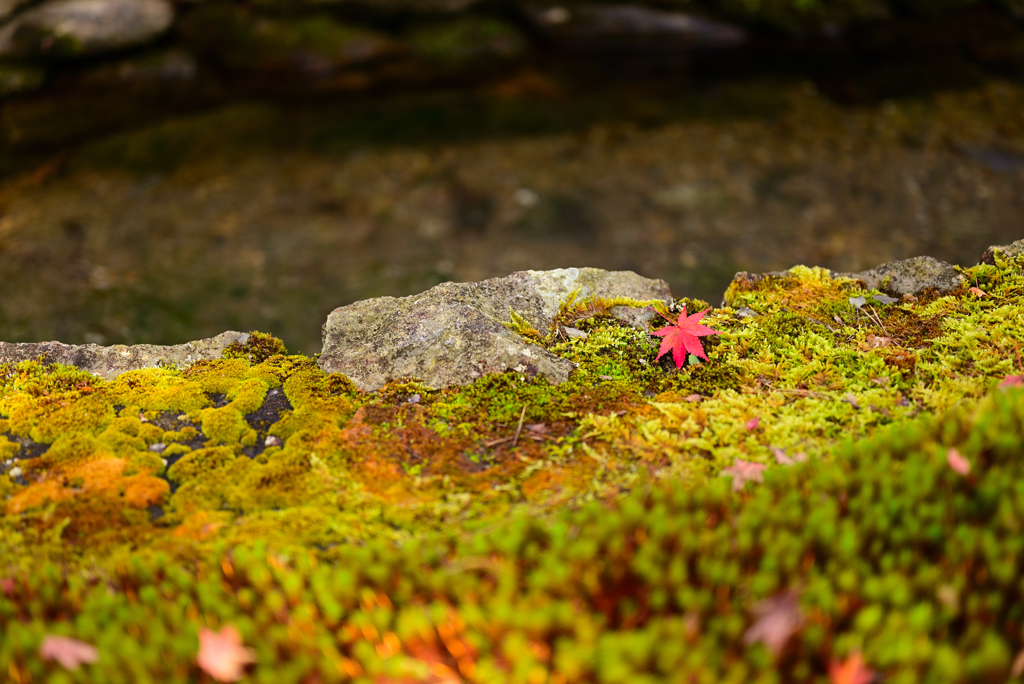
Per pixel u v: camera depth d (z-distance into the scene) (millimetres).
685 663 1337
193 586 1671
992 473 1630
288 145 7742
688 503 1742
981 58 8430
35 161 7391
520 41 8734
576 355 2451
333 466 2045
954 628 1388
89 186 7105
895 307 2582
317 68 8258
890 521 1587
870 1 8742
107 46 7855
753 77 8547
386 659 1412
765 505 1652
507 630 1454
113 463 2078
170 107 8102
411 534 1826
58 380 2385
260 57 8141
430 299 2590
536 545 1662
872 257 5930
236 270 6090
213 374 2420
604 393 2275
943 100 7863
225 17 8211
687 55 8875
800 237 6211
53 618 1622
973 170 6840
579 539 1669
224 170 7352
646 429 2107
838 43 8750
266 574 1677
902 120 7605
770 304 2658
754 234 6301
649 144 7617
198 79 8289
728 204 6699
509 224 6668
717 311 2635
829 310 2594
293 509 1916
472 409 2225
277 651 1463
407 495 1945
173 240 6438
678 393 2266
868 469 1728
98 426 2211
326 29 8234
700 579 1522
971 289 2582
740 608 1454
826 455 1962
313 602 1596
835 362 2330
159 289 5859
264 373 2408
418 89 8609
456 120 8133
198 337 5375
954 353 2311
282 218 6750
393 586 1623
